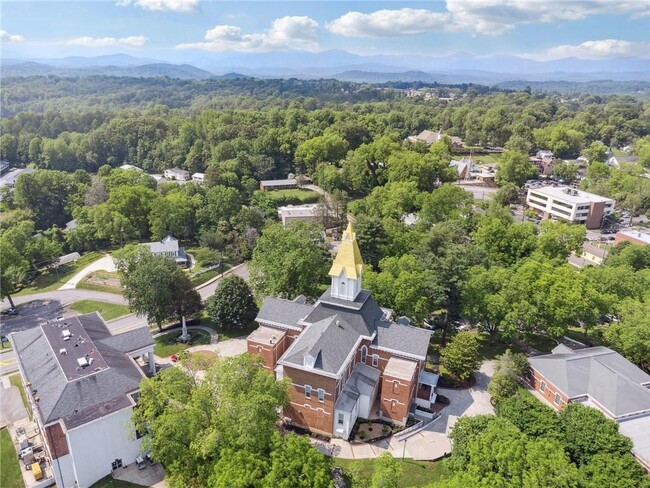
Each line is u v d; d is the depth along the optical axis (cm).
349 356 6025
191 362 5462
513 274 8412
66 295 10700
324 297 6875
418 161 16725
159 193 15712
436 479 5322
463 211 13412
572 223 16288
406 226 12069
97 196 15662
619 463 4694
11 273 9688
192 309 8750
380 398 6581
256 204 15638
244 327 8938
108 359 5922
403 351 6384
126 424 5250
